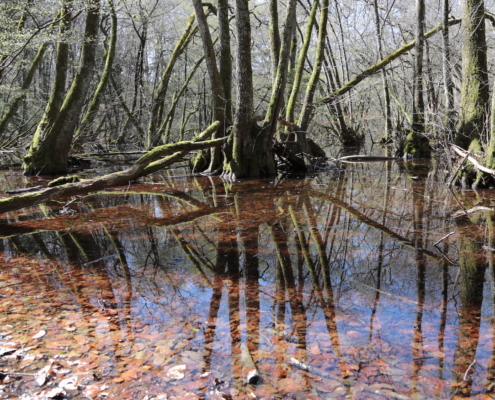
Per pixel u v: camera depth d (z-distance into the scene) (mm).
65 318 2918
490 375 2211
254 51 25891
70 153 15594
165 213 6664
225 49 11531
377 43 21625
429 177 10711
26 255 4473
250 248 4680
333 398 2047
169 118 22453
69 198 8234
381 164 14344
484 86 9195
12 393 2096
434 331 2701
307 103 13469
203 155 12109
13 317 2928
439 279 3648
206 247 4738
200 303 3189
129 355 2438
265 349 2502
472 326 2766
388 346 2520
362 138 25281
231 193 8570
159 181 10703
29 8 11766
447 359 2371
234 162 10945
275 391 2105
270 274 3848
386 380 2184
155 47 25875
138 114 23516
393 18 21141
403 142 16531
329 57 22125
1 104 19109
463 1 9477
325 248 4641
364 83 21016
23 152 15930
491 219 5824
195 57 27938
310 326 2793
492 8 18297
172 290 3461
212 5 19297
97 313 3002
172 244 4879
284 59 10844
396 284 3553
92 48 11938
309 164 12477
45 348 2514
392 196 7969
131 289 3480
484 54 9180
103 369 2301
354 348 2500
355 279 3688
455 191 8297
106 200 7945
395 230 5379
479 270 3855
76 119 12250
